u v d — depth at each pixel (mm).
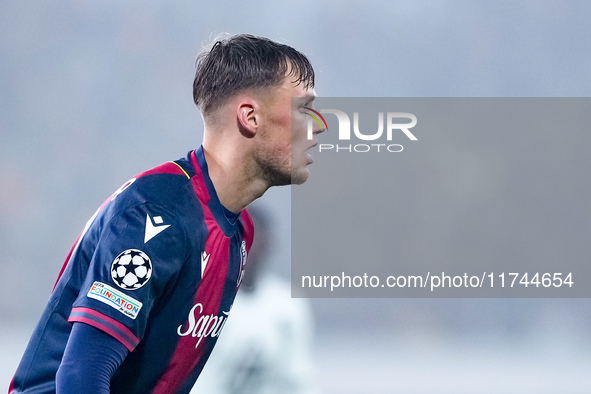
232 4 86250
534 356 60875
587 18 85500
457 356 60219
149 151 82438
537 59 85688
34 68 83062
